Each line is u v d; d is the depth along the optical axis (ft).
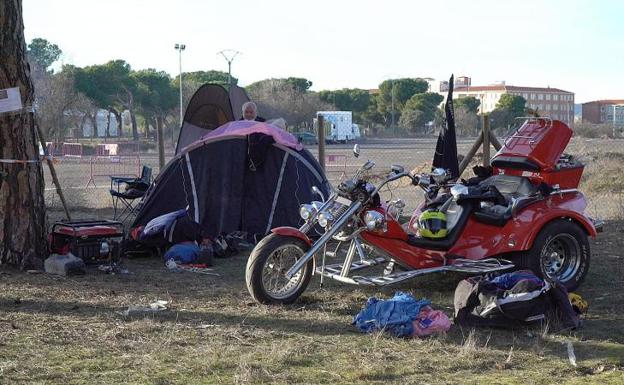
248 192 35.68
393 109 257.75
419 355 18.17
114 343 18.76
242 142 35.68
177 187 35.58
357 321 20.77
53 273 28.12
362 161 105.60
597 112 290.56
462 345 19.19
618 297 24.84
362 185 23.61
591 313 22.82
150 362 17.24
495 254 24.97
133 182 42.19
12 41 28.30
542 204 25.79
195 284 26.86
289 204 35.81
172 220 31.99
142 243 32.04
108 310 22.50
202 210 35.12
